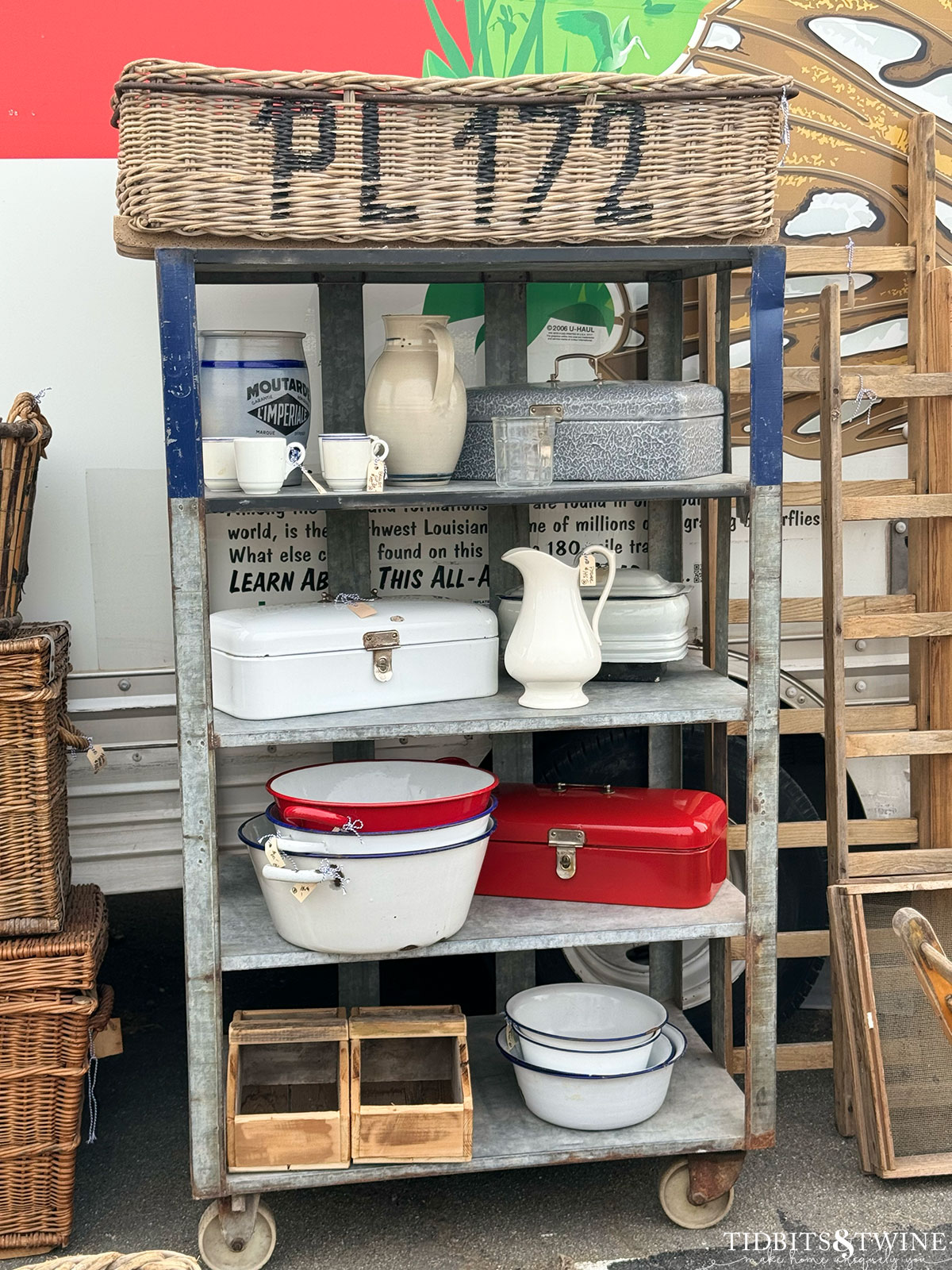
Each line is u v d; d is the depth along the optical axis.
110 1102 2.81
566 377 2.81
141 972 3.36
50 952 2.24
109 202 2.57
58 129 2.54
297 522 2.72
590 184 2.11
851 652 2.96
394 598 2.53
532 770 2.86
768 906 2.34
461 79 2.04
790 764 3.09
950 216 2.90
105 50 2.53
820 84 2.82
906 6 2.83
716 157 2.13
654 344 2.79
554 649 2.27
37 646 2.18
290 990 3.28
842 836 2.75
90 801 2.68
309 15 2.59
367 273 2.62
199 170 1.98
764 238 2.21
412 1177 2.58
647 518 2.87
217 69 1.96
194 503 2.06
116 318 2.60
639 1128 2.35
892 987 2.65
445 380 2.31
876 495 2.91
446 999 3.23
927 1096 2.57
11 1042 2.25
